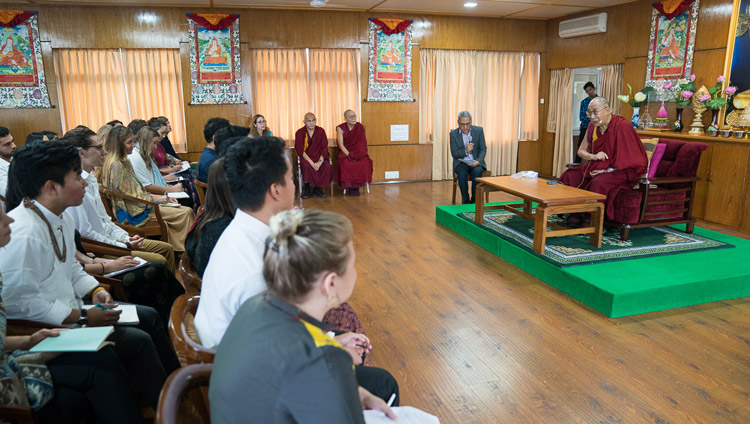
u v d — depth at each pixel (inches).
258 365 35.1
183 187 210.5
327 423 33.9
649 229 183.5
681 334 112.0
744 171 196.1
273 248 38.6
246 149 57.9
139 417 64.0
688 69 242.2
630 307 121.5
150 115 285.4
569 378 95.6
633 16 271.1
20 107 269.1
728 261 142.8
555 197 151.5
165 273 100.6
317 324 39.9
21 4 259.8
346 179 281.4
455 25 315.0
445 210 213.2
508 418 83.9
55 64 269.1
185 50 279.7
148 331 78.4
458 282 146.5
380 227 211.8
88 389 60.5
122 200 139.4
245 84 289.9
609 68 293.9
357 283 146.6
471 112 330.6
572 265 139.7
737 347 106.0
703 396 89.1
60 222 73.4
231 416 35.9
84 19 267.0
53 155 69.3
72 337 58.5
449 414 85.1
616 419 83.3
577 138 329.4
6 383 54.2
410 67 312.2
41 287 68.6
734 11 216.7
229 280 54.8
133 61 277.7
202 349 50.1
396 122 317.1
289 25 288.8
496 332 114.7
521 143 347.6
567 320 120.1
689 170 172.6
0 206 56.1
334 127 307.6
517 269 157.1
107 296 81.0
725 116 224.4
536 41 333.7
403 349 107.6
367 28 299.9
